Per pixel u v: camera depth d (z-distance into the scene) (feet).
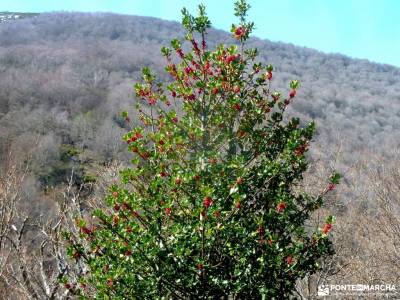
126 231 18.81
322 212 43.93
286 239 20.72
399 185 47.47
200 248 18.79
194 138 21.25
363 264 46.29
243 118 22.45
